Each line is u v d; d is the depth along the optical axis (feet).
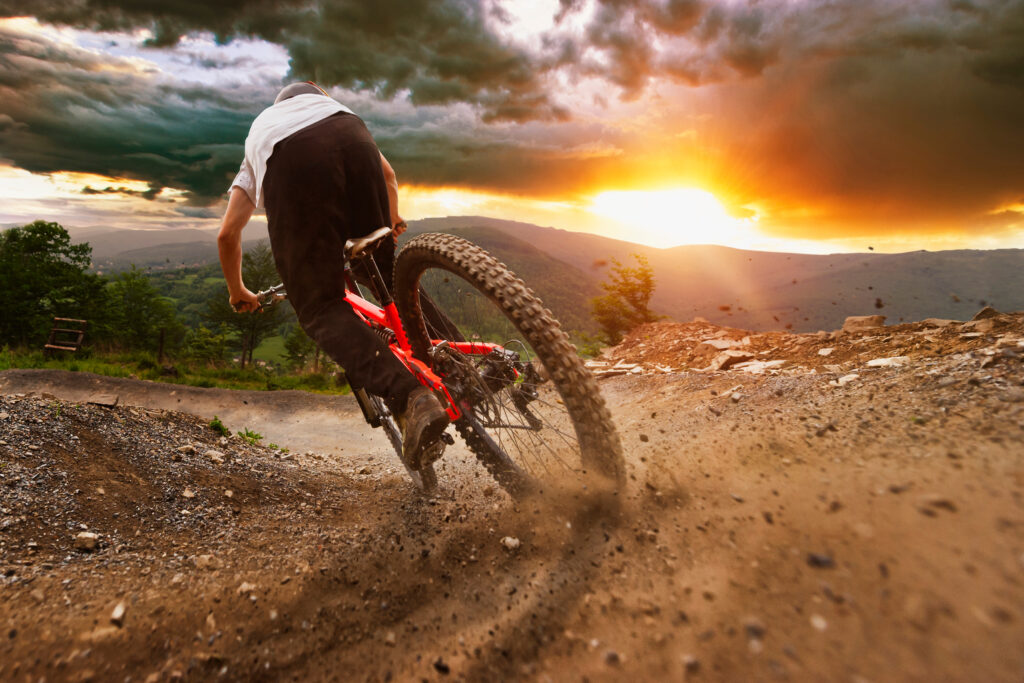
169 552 7.52
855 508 5.09
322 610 6.01
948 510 4.61
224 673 5.13
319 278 7.35
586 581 5.52
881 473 5.65
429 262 8.31
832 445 6.99
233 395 26.35
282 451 15.12
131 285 178.19
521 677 4.56
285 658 5.32
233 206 7.94
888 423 7.30
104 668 5.06
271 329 168.04
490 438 7.83
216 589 6.37
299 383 48.47
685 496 6.47
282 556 7.34
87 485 9.04
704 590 4.74
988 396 7.16
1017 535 4.08
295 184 7.16
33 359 48.42
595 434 6.68
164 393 26.32
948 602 3.72
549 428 8.13
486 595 5.89
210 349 101.65
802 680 3.56
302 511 9.54
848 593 4.09
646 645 4.38
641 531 6.01
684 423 11.02
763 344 18.69
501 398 8.41
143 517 8.54
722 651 4.02
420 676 4.87
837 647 3.69
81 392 26.91
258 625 5.77
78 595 6.12
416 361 8.03
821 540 4.79
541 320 7.02
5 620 5.57
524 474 7.58
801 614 4.07
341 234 7.52
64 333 54.95
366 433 19.93
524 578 5.98
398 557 7.02
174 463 10.82
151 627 5.59
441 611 5.79
